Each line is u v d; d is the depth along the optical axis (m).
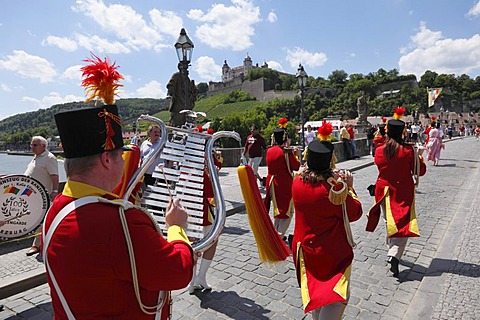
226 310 3.67
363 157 19.25
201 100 143.38
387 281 4.21
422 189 9.61
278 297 3.94
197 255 1.77
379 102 102.00
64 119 1.34
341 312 2.45
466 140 35.19
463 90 109.50
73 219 1.26
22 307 3.95
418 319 3.28
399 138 4.56
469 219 6.42
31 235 5.11
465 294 3.65
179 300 3.90
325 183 2.71
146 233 1.32
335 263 2.62
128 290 1.32
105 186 1.43
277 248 2.56
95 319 1.26
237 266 4.83
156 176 2.18
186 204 2.11
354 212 2.73
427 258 4.86
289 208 5.42
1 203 4.86
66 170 1.40
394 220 4.29
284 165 5.39
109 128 1.41
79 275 1.22
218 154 5.06
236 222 7.16
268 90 119.81
